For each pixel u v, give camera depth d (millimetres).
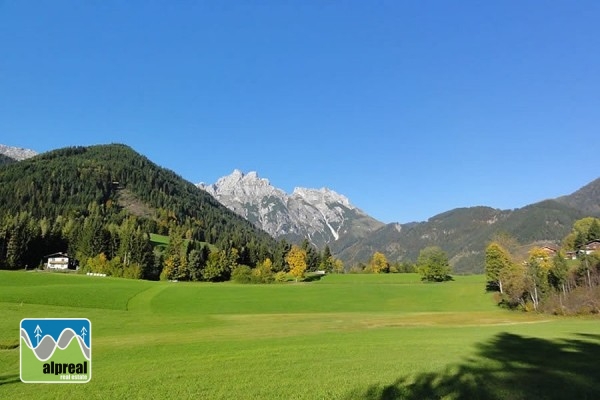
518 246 125250
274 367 24312
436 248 168375
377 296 106375
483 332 41906
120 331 48938
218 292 103562
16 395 20016
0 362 29078
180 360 27391
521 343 32750
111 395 19328
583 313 68750
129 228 175500
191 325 55031
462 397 17328
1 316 56125
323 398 18047
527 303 82688
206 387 20172
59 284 102375
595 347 30547
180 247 169625
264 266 158375
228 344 34812
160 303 86688
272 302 94562
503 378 20234
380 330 46312
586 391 17812
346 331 45594
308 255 191500
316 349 30734
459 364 23891
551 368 22562
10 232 149875
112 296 88375
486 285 116875
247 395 18734
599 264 83438
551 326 48594
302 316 70875
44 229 173250
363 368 23422
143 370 24328
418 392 18219
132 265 145875
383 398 17703
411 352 28891
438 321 60531
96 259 148125
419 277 157375
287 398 18172
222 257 155375
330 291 111125
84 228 174000
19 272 114688
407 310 90312
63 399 19062
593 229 148000
